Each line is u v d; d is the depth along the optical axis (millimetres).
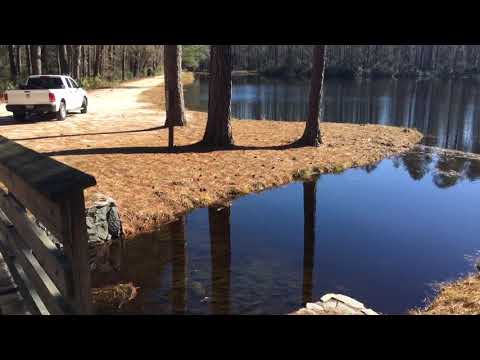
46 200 1995
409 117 25203
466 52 94062
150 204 8156
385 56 94375
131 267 5984
